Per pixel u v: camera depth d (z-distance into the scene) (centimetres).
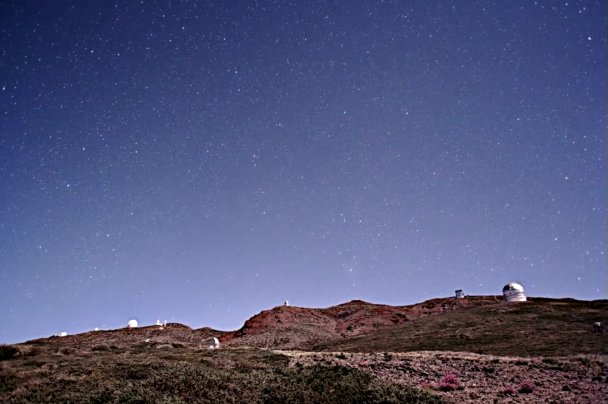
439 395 2512
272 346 6712
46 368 3369
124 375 2923
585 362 2947
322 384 2764
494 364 3109
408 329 6300
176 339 8481
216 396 2469
